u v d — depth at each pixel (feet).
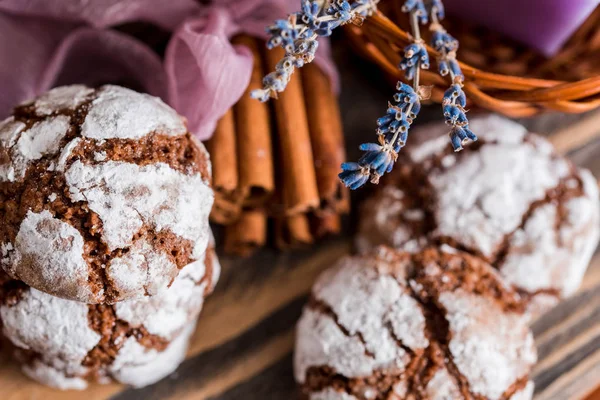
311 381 0.85
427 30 0.93
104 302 0.73
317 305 0.87
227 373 0.93
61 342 0.79
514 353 0.84
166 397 0.92
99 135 0.74
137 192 0.73
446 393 0.82
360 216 0.95
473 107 0.95
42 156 0.74
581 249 0.92
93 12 0.89
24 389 0.90
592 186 0.94
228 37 0.91
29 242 0.72
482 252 0.90
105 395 0.91
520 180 0.92
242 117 0.90
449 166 0.92
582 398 0.97
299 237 0.94
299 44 0.71
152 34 0.97
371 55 0.87
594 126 1.02
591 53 0.96
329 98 0.93
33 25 0.90
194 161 0.76
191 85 0.87
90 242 0.72
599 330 0.96
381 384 0.83
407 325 0.83
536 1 0.89
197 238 0.75
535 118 1.01
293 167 0.89
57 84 0.92
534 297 0.91
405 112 0.71
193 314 0.83
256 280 0.96
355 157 1.00
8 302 0.79
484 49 0.97
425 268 0.85
